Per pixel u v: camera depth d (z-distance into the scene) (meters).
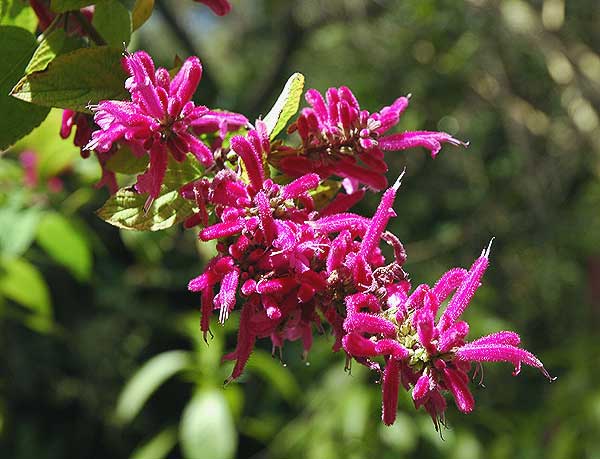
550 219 1.80
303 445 1.33
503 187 1.87
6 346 1.62
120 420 1.66
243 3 2.18
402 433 1.25
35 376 1.66
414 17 1.71
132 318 1.70
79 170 0.84
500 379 1.69
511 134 1.78
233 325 1.18
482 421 1.36
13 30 0.49
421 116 1.79
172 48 1.70
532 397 1.69
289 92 0.47
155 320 1.71
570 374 1.44
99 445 1.73
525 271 1.86
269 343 1.56
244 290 0.43
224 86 2.05
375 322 0.42
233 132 0.51
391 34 1.78
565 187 1.83
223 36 2.26
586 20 1.52
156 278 1.66
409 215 1.90
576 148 1.71
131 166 0.49
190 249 1.62
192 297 1.75
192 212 0.46
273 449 1.41
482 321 1.49
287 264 0.44
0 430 1.47
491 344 0.43
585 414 1.31
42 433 1.69
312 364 1.48
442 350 0.42
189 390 1.75
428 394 0.43
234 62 2.22
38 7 0.51
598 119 1.46
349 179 0.49
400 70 1.78
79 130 0.50
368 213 1.69
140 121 0.45
